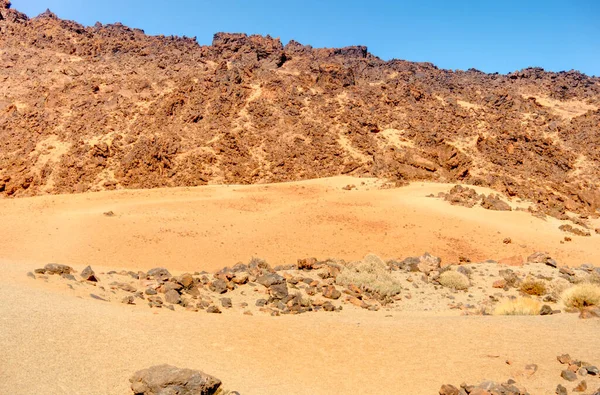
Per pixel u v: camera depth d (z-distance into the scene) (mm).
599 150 107562
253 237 40875
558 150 105938
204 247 37281
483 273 24719
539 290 20938
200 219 46469
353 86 126312
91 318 11031
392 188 66000
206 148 89750
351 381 9281
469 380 9203
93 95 107938
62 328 9969
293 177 83375
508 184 76875
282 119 103688
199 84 112625
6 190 74000
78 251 33688
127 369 8609
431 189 64062
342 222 46594
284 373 9484
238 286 18875
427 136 102062
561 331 11422
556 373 9055
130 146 86812
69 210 48594
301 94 116250
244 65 133750
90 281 16094
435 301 19734
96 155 83250
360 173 83688
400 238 42094
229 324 12359
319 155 91062
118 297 14945
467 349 10742
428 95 131375
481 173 86688
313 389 8820
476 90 148375
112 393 7707
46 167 80438
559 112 133125
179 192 63062
